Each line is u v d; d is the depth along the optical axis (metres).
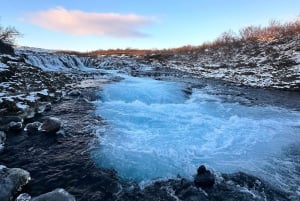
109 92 13.63
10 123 8.40
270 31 40.62
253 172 6.28
